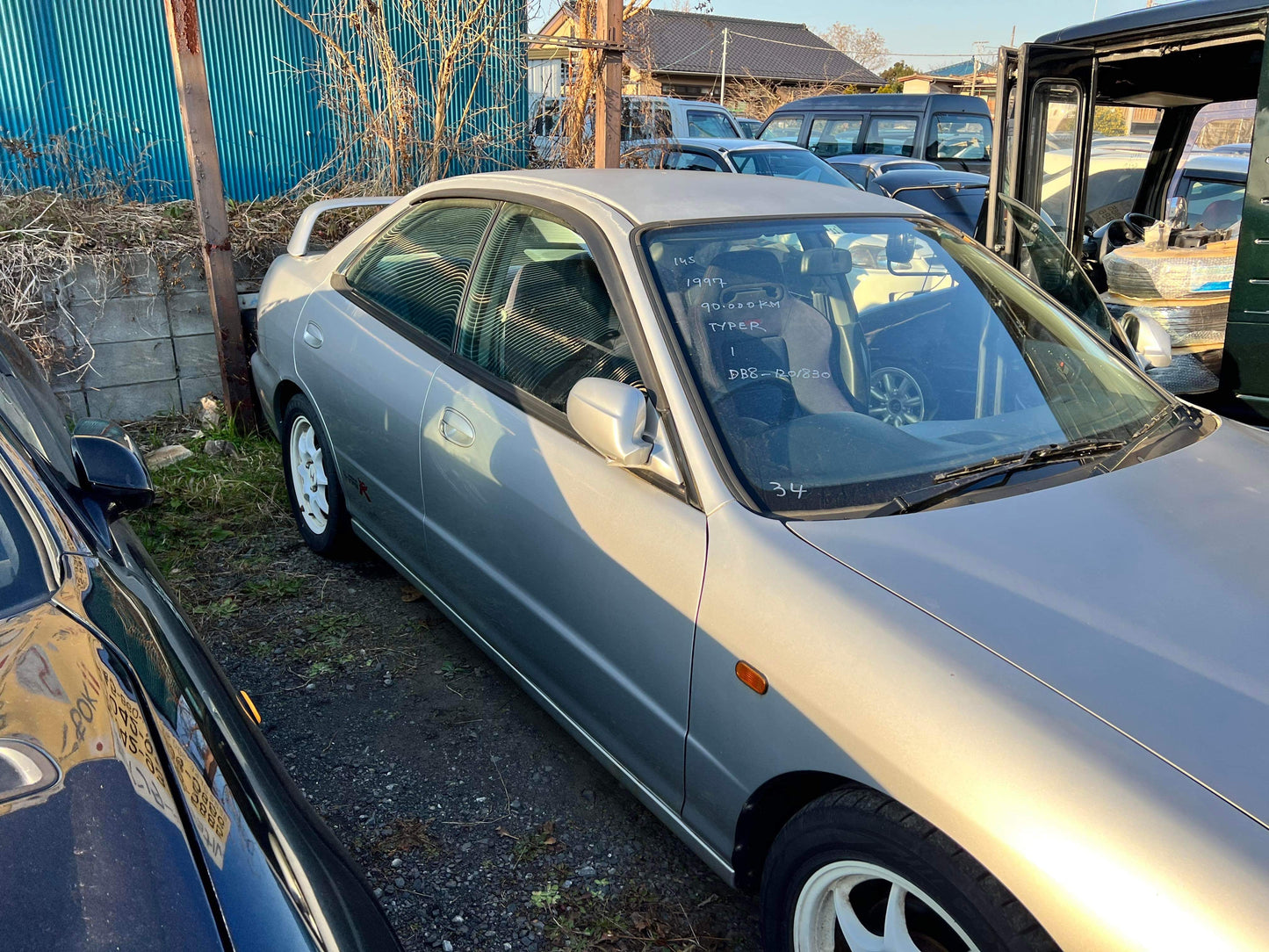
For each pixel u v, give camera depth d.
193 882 1.24
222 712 1.67
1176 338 5.01
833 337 2.54
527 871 2.47
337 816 2.64
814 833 1.83
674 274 2.50
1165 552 2.01
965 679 1.68
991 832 1.53
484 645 2.95
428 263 3.30
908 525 2.07
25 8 6.08
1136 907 1.38
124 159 6.54
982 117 12.03
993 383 2.60
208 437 5.16
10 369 2.52
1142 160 6.64
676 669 2.14
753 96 26.02
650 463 2.23
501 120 7.54
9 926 1.12
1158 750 1.53
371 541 3.57
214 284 5.01
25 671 1.48
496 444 2.69
